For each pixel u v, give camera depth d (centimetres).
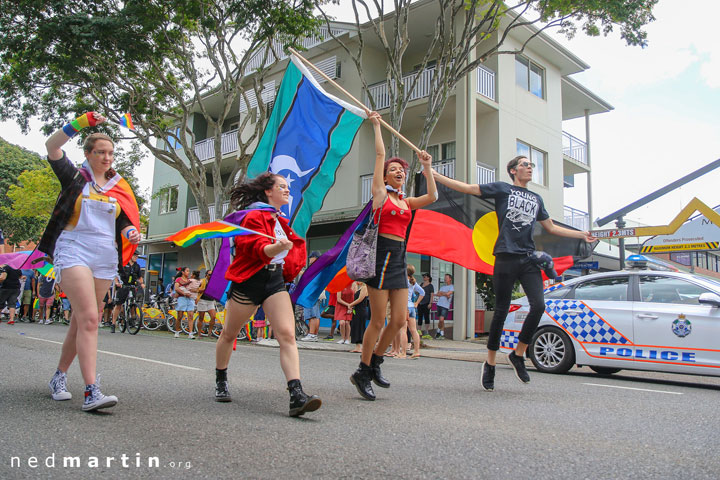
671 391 583
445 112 1888
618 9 1243
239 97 2452
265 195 408
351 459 278
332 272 552
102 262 377
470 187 512
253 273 384
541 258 513
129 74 1677
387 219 448
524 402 461
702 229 1346
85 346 366
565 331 769
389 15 1806
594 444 320
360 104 477
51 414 357
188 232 393
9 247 4219
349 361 837
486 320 1856
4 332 1148
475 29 1388
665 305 704
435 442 314
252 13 1480
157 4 1488
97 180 388
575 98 2414
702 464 285
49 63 1559
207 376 562
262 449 292
